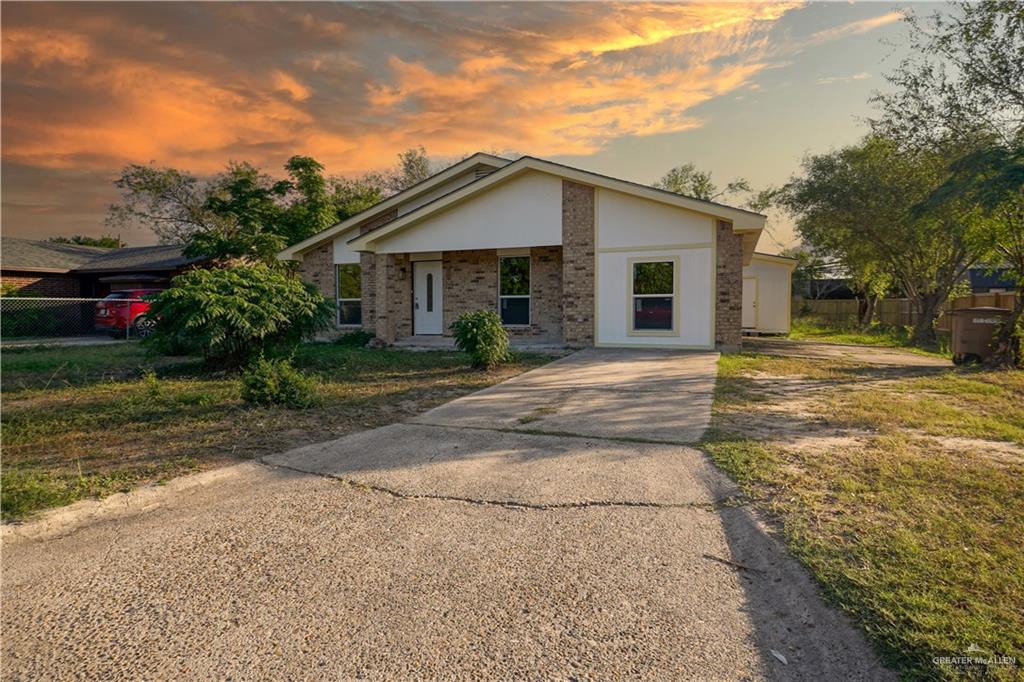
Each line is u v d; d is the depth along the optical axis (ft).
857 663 6.89
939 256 64.28
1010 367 33.91
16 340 61.72
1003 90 49.60
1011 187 32.86
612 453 15.97
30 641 7.74
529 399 24.21
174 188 95.61
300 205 78.79
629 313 43.34
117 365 38.22
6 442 17.89
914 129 59.06
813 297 122.93
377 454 16.37
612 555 9.93
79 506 12.35
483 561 9.80
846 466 14.32
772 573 9.21
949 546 9.72
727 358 37.11
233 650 7.47
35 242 93.04
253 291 33.17
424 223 48.34
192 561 9.98
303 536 10.93
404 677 6.86
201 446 17.30
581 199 44.24
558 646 7.42
